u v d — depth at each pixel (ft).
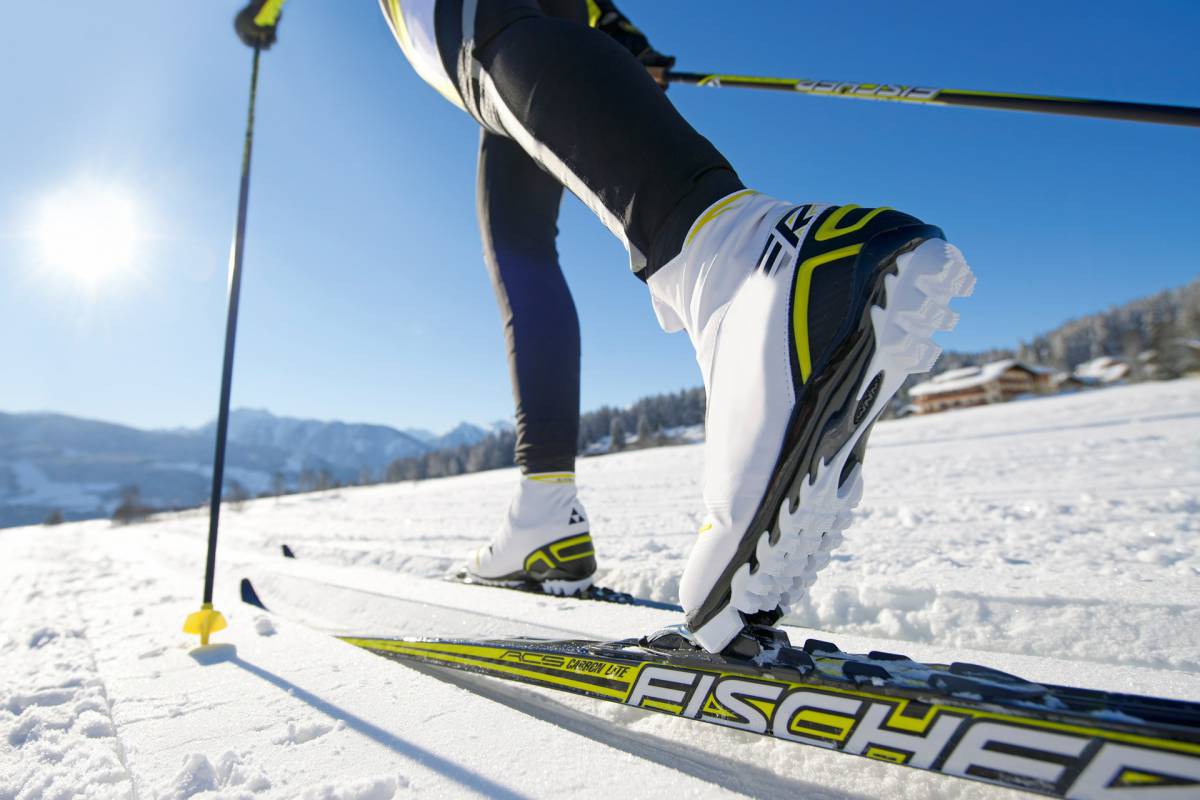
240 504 82.33
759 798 2.00
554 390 4.70
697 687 2.09
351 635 3.93
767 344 1.90
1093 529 8.20
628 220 2.41
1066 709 1.36
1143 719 1.27
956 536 8.30
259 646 3.83
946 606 4.01
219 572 8.26
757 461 1.90
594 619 3.71
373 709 2.63
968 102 3.34
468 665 3.03
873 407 1.87
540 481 4.72
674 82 4.64
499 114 2.78
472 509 28.48
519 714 2.47
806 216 1.97
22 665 3.82
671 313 2.52
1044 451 21.66
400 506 38.34
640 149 2.31
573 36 2.49
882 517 11.00
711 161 2.32
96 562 13.62
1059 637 3.51
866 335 1.75
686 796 1.80
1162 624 3.38
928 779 1.92
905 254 1.72
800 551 1.95
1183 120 2.72
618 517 15.10
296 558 9.86
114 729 2.66
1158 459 16.35
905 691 1.61
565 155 2.51
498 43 2.66
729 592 1.99
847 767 2.06
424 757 2.17
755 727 1.91
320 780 2.08
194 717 2.70
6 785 2.26
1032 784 1.37
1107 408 40.88
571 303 4.89
